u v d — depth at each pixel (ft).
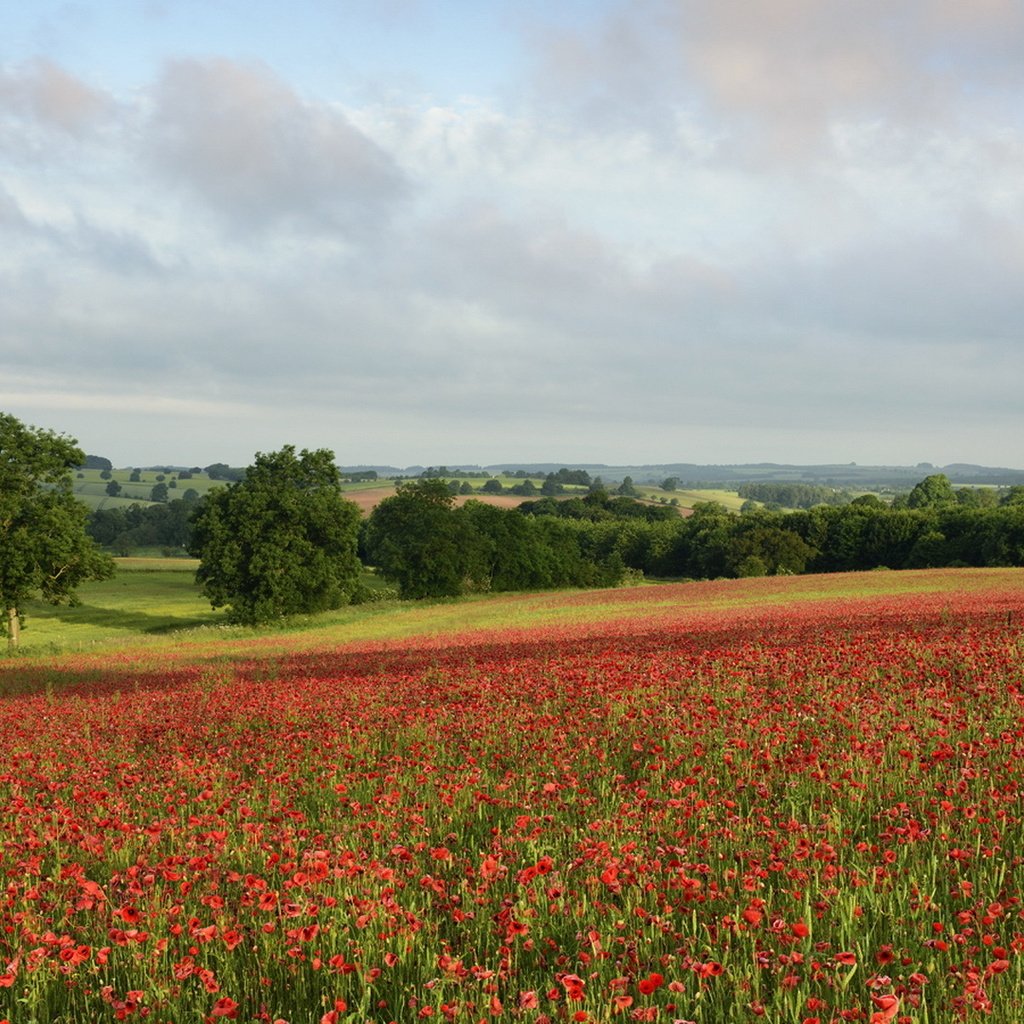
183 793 35.45
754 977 17.48
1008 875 22.52
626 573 401.29
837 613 124.06
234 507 226.99
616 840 25.07
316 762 39.65
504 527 324.80
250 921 22.45
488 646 106.11
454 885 24.14
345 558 240.53
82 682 102.37
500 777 36.09
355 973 19.71
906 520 391.04
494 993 17.43
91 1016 19.54
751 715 39.86
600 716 43.52
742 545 414.82
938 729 34.78
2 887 25.23
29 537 185.98
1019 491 517.14
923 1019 16.12
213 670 96.37
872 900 20.81
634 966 18.70
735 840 25.25
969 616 89.25
